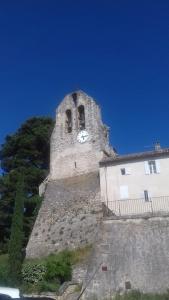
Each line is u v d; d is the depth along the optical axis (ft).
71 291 91.04
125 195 118.52
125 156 124.47
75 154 135.74
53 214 123.24
